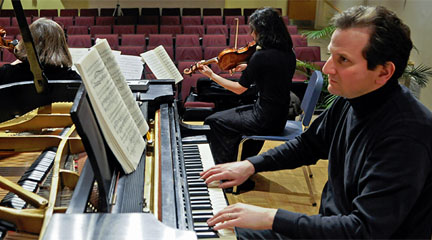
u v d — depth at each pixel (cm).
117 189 127
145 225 101
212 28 698
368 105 124
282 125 293
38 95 196
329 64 121
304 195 300
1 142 172
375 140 120
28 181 149
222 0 962
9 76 229
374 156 118
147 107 192
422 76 462
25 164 170
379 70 117
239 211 126
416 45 548
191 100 428
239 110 303
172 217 119
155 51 281
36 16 834
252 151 317
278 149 164
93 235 97
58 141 173
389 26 113
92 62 123
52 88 195
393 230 111
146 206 123
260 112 289
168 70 281
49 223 100
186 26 702
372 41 113
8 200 140
